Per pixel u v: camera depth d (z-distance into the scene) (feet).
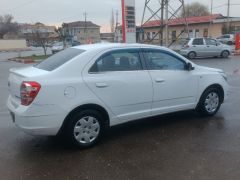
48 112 16.19
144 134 19.51
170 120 22.17
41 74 16.49
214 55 79.51
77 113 17.06
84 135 17.34
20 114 16.17
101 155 16.49
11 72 18.48
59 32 191.42
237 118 22.38
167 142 18.06
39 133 16.35
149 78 19.34
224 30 188.03
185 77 20.97
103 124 18.12
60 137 19.19
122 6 65.16
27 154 16.85
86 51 17.89
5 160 16.14
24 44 235.20
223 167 14.73
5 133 20.27
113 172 14.51
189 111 24.26
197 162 15.31
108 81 17.79
